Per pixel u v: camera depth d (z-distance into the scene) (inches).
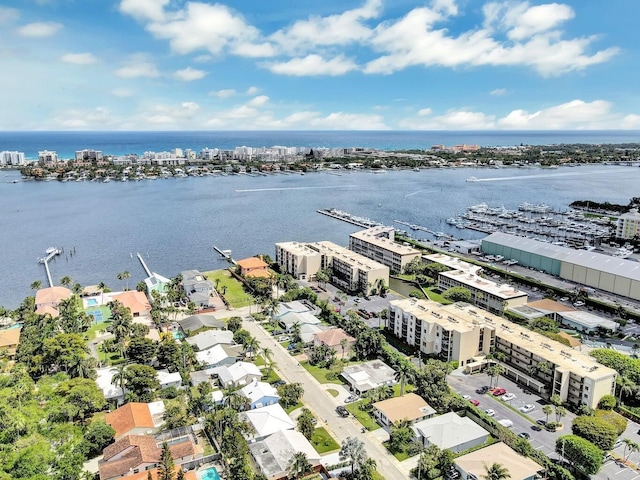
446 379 5964.6
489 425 4960.6
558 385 5492.1
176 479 3900.1
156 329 7500.0
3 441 4424.2
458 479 4266.7
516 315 7864.2
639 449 4488.2
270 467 4274.1
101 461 4330.7
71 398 5078.7
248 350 6565.0
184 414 5088.6
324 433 4921.3
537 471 4210.1
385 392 5492.1
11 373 5787.4
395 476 4303.6
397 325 7268.7
